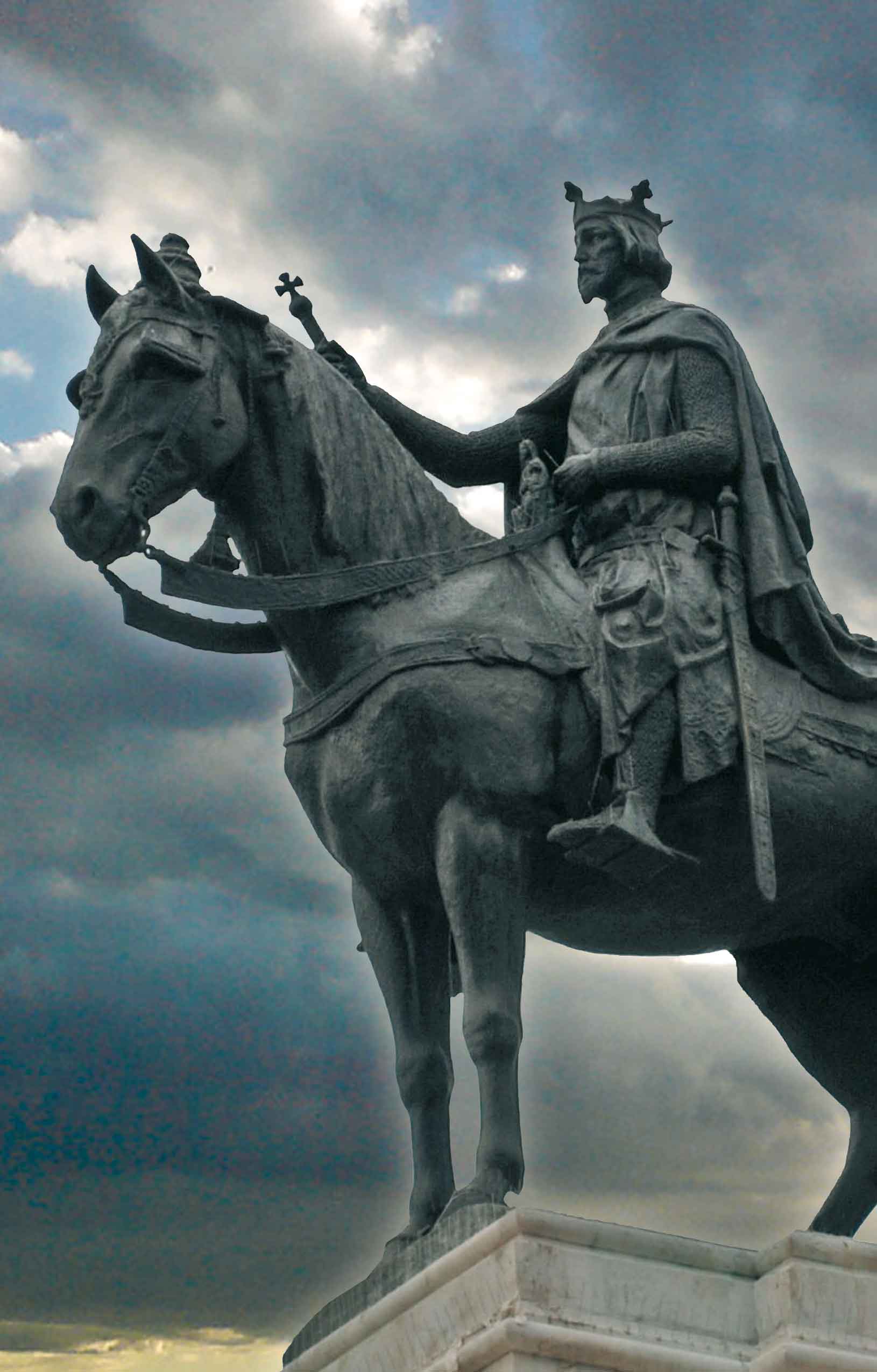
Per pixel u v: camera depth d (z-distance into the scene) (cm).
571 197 745
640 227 737
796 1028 729
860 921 714
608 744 632
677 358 690
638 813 625
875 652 702
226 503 650
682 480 682
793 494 705
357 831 635
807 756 671
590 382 707
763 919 700
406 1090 643
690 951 709
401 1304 580
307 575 635
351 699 632
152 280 643
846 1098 720
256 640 682
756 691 659
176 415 630
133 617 661
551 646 643
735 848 666
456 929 616
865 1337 566
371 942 655
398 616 643
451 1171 636
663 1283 564
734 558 672
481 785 622
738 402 688
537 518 686
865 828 684
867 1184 706
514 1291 547
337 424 653
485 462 738
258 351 648
